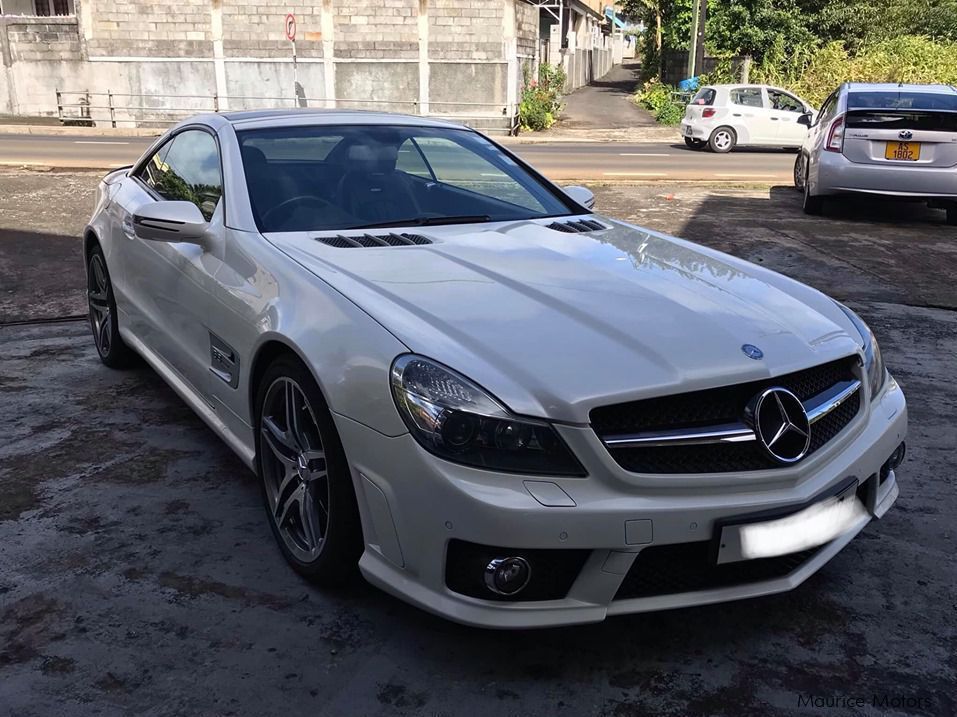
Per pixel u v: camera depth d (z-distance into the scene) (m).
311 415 2.57
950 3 31.59
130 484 3.42
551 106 25.31
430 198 3.68
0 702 2.21
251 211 3.28
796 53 28.36
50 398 4.30
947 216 9.77
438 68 25.08
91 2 25.05
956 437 4.01
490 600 2.21
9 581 2.74
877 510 2.72
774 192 12.15
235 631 2.52
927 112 9.25
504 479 2.13
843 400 2.58
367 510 2.36
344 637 2.51
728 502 2.24
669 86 30.45
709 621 2.64
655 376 2.23
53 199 10.12
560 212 3.91
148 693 2.26
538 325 2.42
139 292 4.05
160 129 23.94
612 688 2.33
